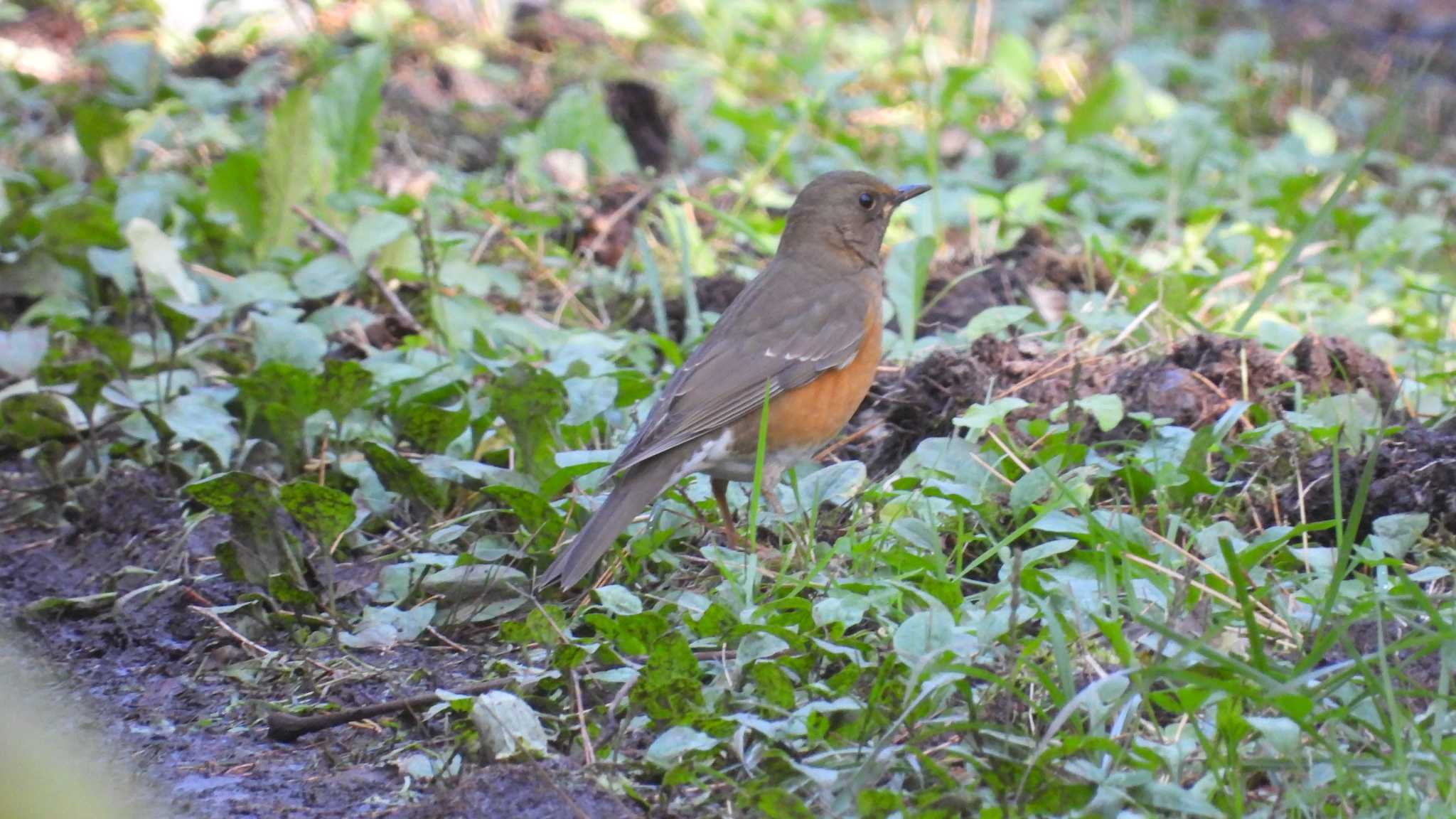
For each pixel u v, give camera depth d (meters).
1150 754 6.54
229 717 8.24
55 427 11.30
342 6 21.73
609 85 17.83
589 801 6.86
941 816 6.41
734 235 15.57
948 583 8.05
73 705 8.32
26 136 17.30
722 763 7.09
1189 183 16.41
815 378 9.94
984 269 13.79
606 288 14.22
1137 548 8.40
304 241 14.98
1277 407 10.60
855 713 7.11
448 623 9.03
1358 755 6.76
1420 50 23.19
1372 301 13.82
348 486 10.63
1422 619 7.73
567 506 9.67
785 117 19.08
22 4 22.36
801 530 9.57
